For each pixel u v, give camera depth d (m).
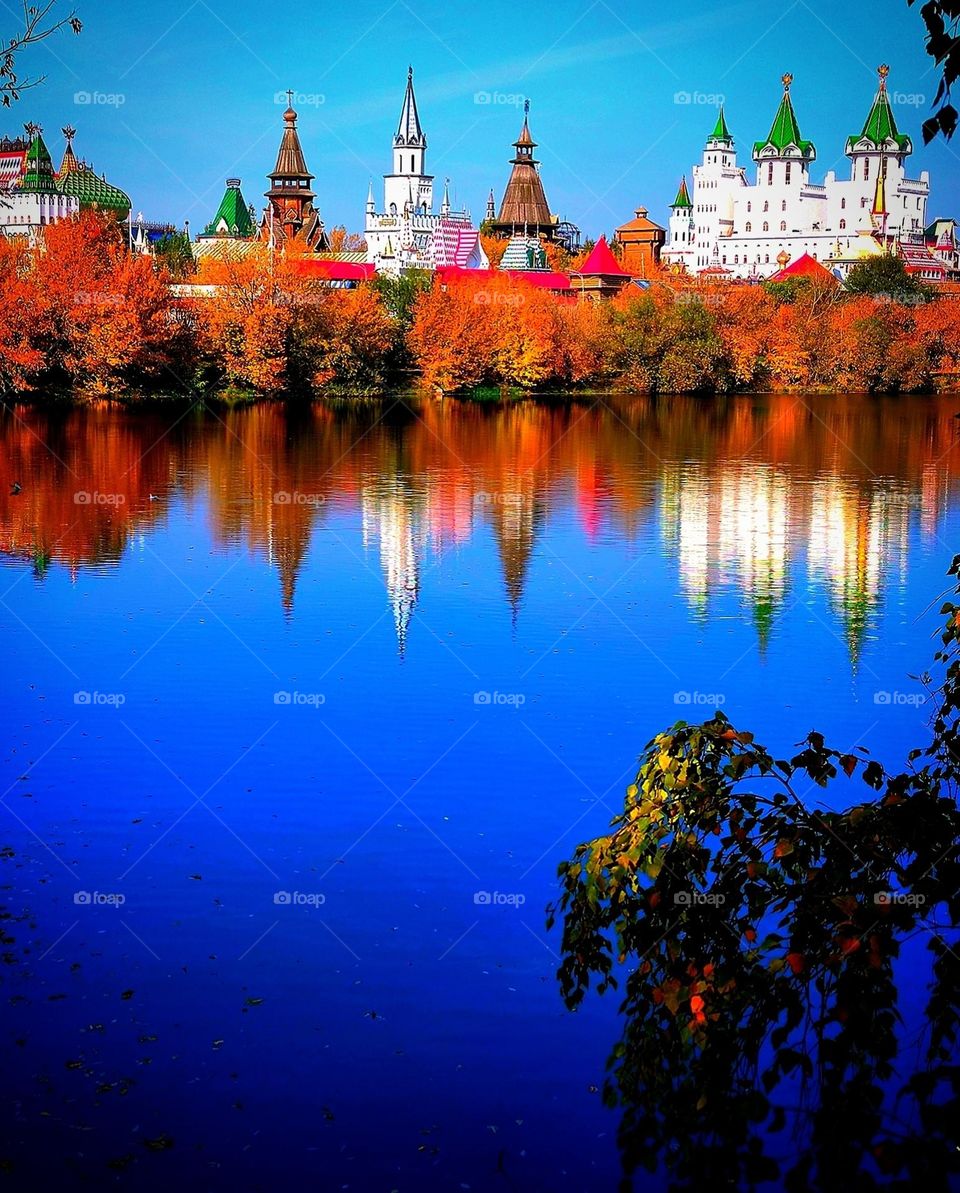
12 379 78.94
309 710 21.47
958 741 9.37
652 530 41.22
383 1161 10.37
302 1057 11.58
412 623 27.86
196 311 95.25
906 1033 11.55
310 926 13.85
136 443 62.94
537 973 12.97
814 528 42.28
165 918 14.02
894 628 28.17
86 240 87.06
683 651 25.91
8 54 14.58
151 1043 11.73
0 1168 10.17
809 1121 10.36
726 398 115.19
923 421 88.44
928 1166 7.36
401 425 77.56
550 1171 10.30
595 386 121.69
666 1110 8.45
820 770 8.97
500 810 17.25
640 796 9.02
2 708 21.34
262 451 61.12
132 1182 10.07
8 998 12.38
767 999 8.09
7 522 40.16
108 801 17.33
